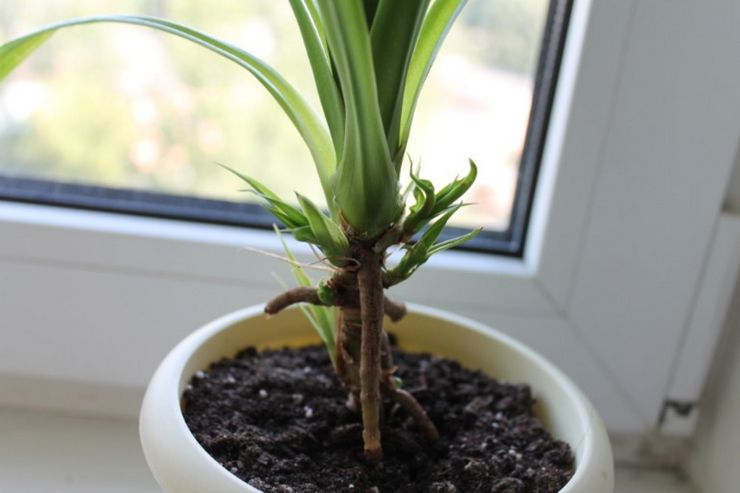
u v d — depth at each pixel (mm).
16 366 462
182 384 362
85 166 477
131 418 486
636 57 417
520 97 469
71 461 450
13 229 443
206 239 453
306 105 345
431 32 327
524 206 474
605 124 428
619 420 473
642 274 448
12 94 466
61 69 467
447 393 405
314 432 373
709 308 448
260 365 404
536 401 399
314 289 351
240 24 460
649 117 425
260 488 332
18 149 472
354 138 306
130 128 477
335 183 328
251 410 376
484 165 482
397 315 381
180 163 481
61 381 472
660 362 460
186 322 461
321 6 287
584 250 448
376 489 345
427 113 479
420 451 369
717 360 470
